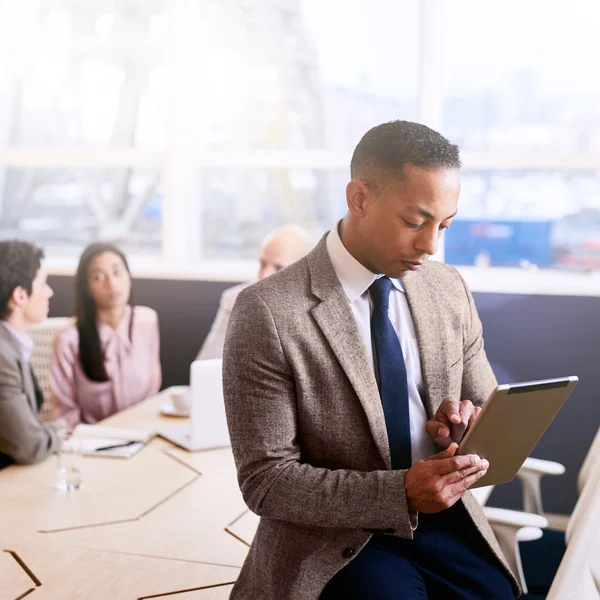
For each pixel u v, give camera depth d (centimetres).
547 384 127
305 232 364
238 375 134
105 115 424
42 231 439
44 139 433
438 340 144
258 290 137
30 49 428
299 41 399
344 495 128
